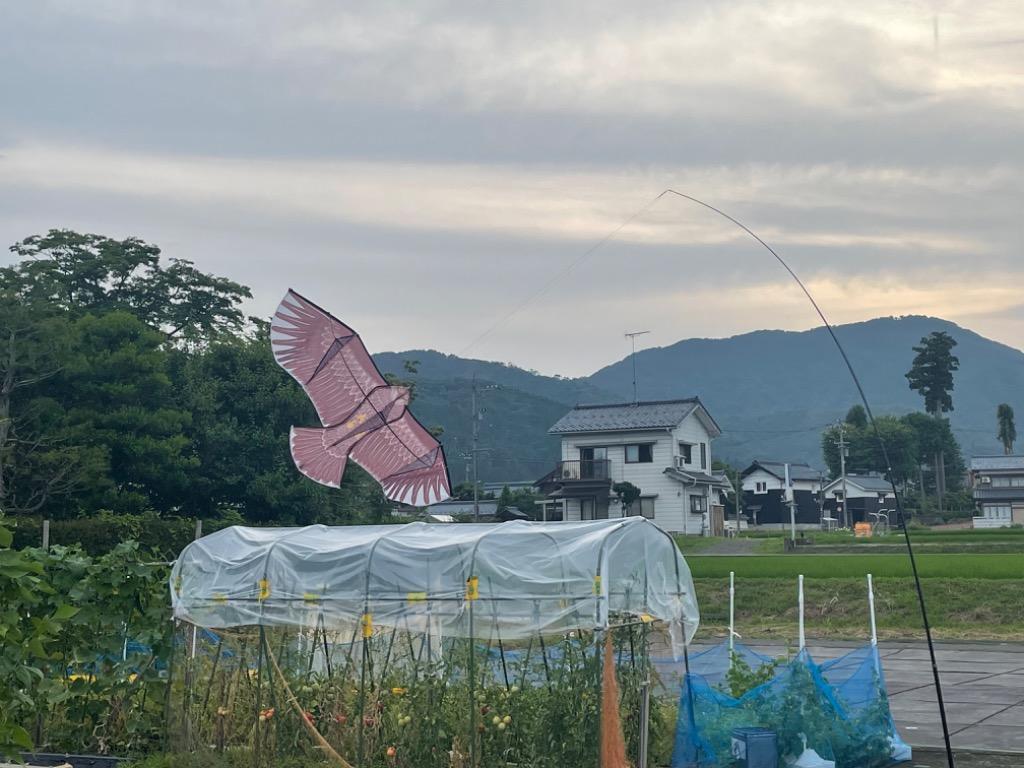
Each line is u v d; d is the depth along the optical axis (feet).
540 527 32.76
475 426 186.50
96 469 96.99
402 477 52.39
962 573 98.27
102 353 104.94
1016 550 134.10
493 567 31.40
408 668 33.91
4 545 20.92
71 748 37.01
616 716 29.17
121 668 36.86
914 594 91.30
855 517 296.30
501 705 31.71
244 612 34.94
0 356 99.86
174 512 109.70
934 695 54.85
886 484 304.09
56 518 98.22
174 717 36.11
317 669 36.73
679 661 39.09
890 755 36.58
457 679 32.76
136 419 102.83
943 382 330.75
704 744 34.78
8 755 20.81
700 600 96.78
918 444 316.19
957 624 85.87
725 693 38.55
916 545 140.67
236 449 109.29
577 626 30.04
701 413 196.34
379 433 52.60
